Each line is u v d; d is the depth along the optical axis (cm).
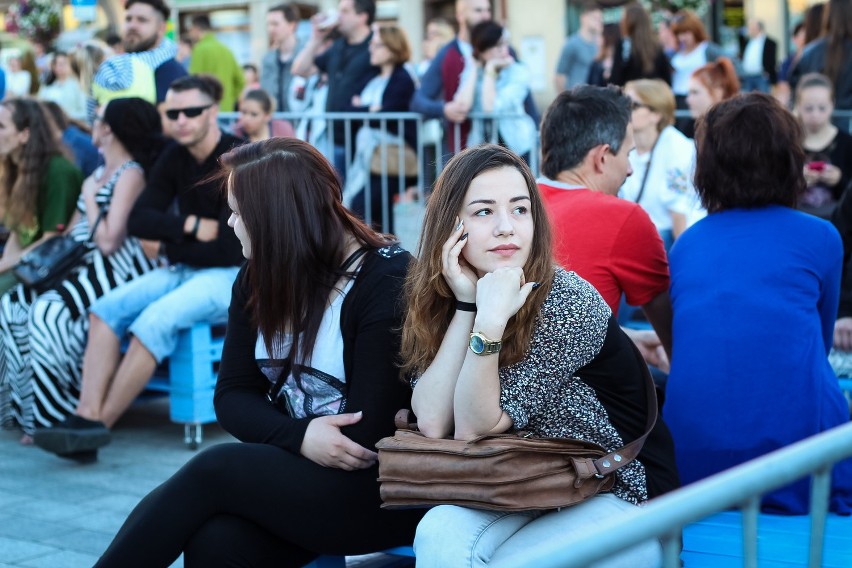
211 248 516
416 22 1930
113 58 652
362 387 281
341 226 292
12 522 427
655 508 144
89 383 514
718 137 334
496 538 249
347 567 311
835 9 816
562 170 356
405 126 766
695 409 319
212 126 519
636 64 827
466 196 262
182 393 528
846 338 416
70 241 554
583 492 256
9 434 567
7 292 574
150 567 271
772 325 317
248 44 1956
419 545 249
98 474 490
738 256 326
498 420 254
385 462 258
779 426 312
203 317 521
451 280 261
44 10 1630
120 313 519
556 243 277
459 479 249
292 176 288
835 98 820
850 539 293
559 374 259
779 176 330
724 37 1850
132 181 544
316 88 936
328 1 1841
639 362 276
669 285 349
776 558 280
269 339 294
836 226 430
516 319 255
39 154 567
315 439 277
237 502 274
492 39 736
